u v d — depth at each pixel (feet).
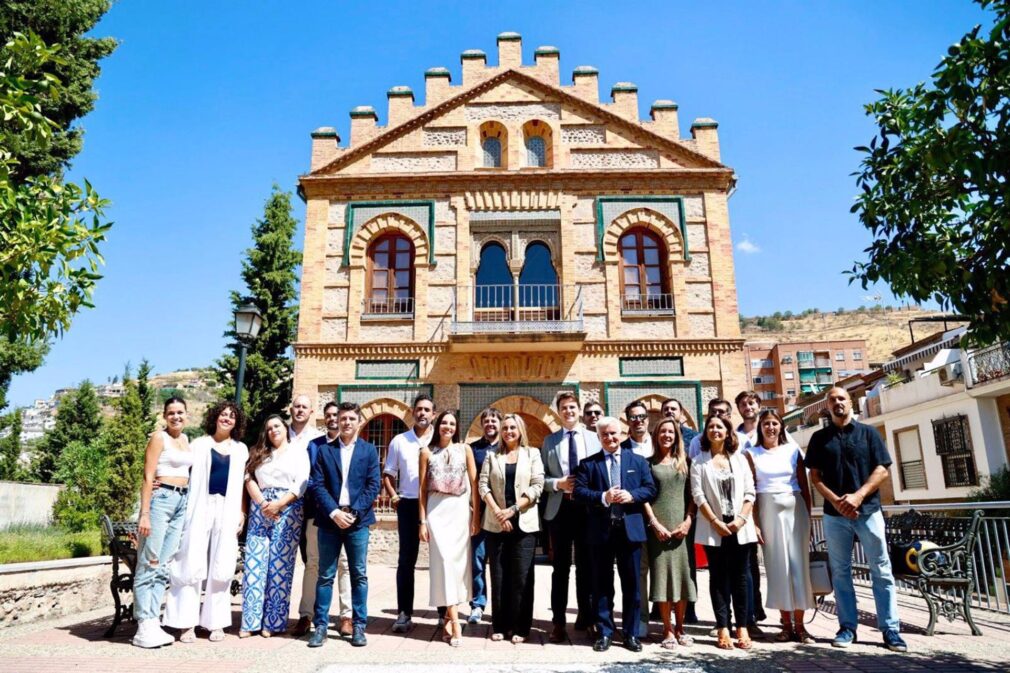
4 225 22.65
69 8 46.37
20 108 22.34
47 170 47.16
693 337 56.90
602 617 20.18
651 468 21.81
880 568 20.65
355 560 21.30
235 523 22.85
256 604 22.43
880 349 406.00
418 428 25.53
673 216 60.08
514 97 63.16
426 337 57.11
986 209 17.42
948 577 22.21
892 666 17.83
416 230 59.98
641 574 21.99
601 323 57.47
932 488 73.97
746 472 21.67
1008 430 65.05
